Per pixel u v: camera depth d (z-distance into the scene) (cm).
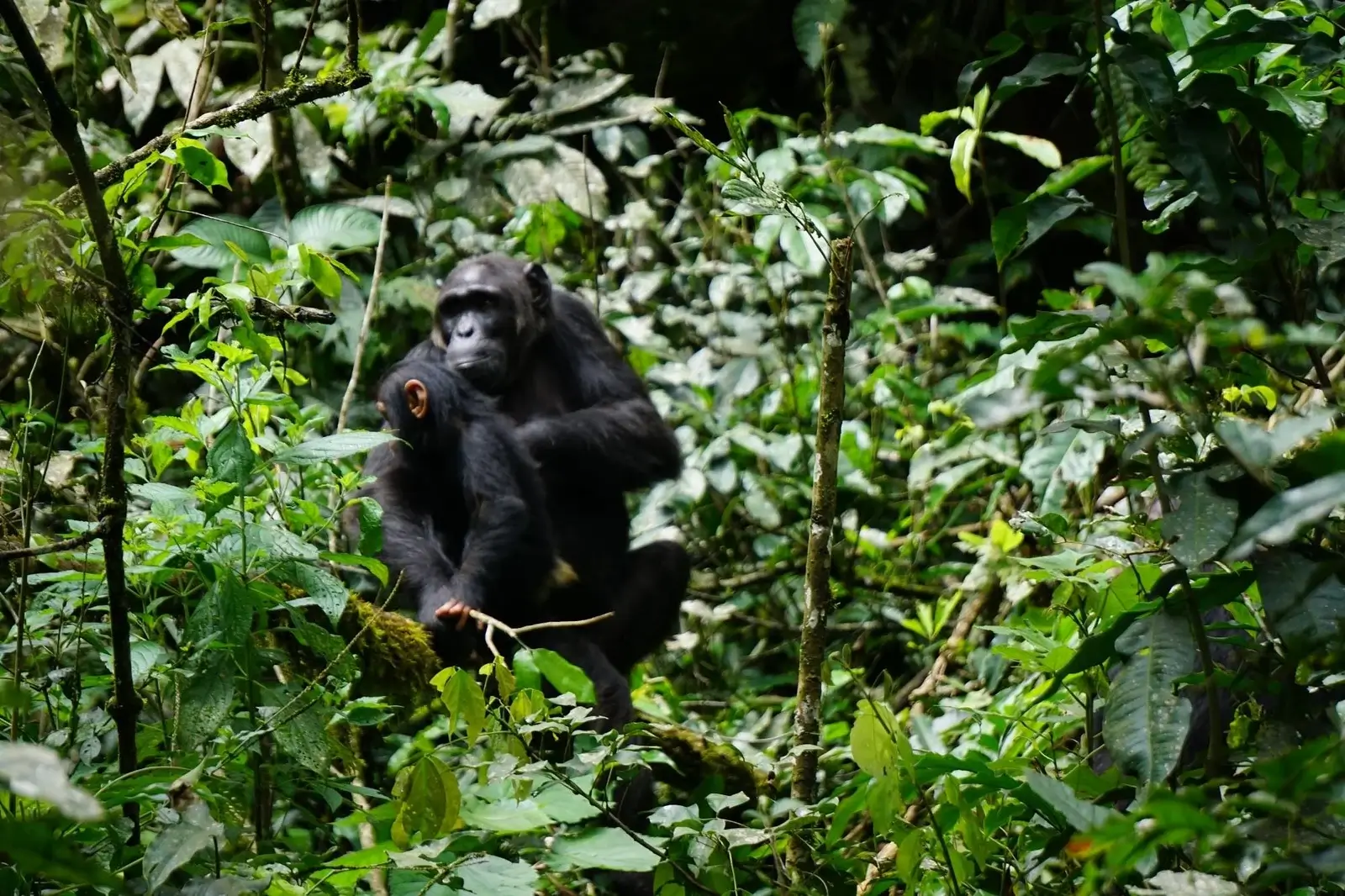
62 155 855
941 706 1016
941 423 1614
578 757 766
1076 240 2064
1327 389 668
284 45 1873
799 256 1630
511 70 2116
